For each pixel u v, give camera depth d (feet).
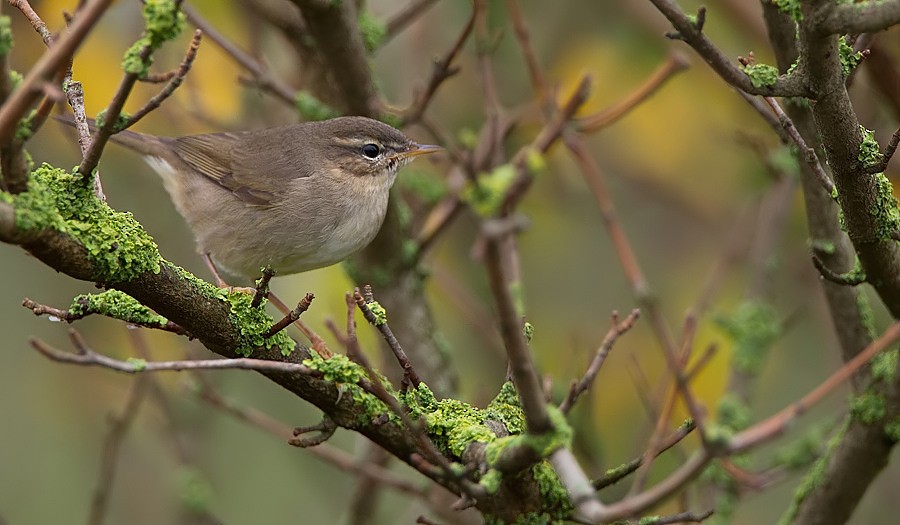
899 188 38.14
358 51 35.24
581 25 48.29
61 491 45.85
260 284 22.67
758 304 38.11
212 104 43.73
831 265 29.30
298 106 38.58
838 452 28.37
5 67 18.33
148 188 46.85
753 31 43.29
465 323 47.93
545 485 22.99
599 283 48.98
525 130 48.93
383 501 48.73
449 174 45.11
